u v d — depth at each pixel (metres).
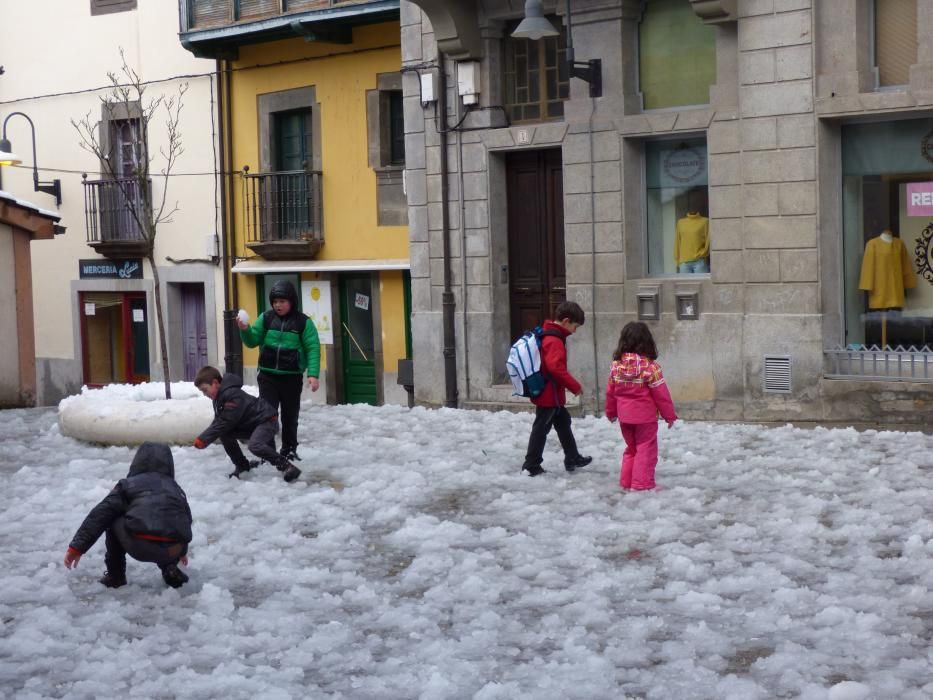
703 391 16.88
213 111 25.91
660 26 17.34
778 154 15.95
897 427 15.23
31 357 21.88
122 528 8.45
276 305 13.50
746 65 16.09
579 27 17.73
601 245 17.73
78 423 15.74
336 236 24.03
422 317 19.86
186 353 27.23
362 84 23.33
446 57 19.23
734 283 16.53
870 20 15.41
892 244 15.72
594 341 17.86
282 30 23.50
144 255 27.31
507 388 18.95
